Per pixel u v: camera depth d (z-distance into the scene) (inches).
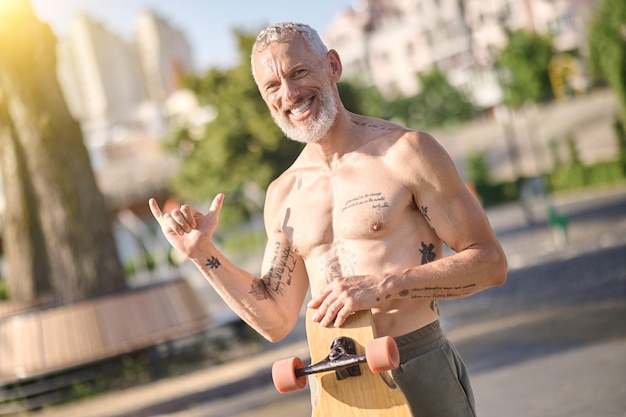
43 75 622.5
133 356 569.3
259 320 144.4
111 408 507.2
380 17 3878.0
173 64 3698.3
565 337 437.7
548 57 2625.5
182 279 622.2
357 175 136.9
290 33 135.5
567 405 300.7
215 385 504.1
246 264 1889.8
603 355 371.9
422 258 135.1
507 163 2465.6
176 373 567.8
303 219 140.9
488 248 131.7
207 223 143.6
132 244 2159.2
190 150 1898.4
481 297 700.7
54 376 557.0
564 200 1759.4
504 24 2721.5
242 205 2101.4
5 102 657.0
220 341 596.1
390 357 121.1
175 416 470.0
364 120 140.1
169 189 2122.3
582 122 2475.4
